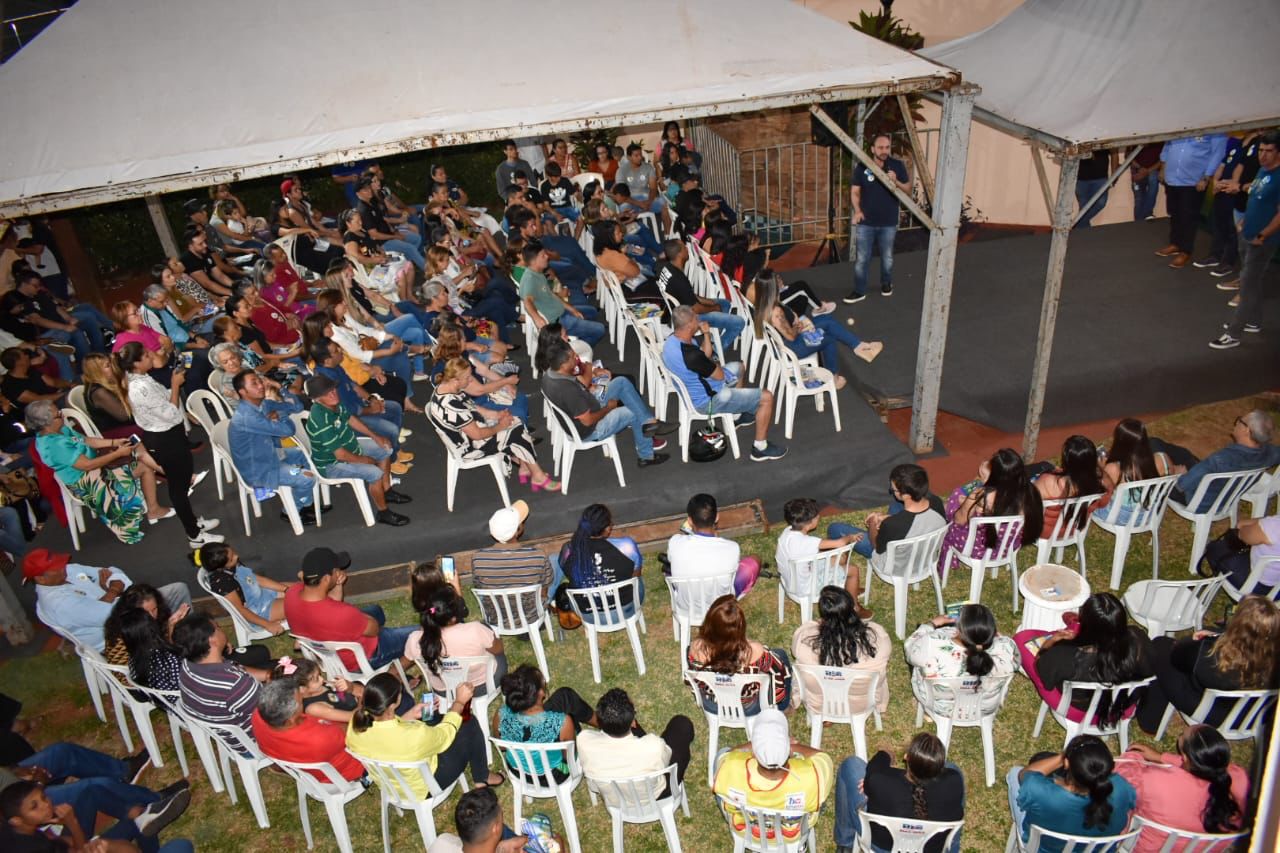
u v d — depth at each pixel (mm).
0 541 7148
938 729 4945
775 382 7621
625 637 6281
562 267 9828
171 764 5727
